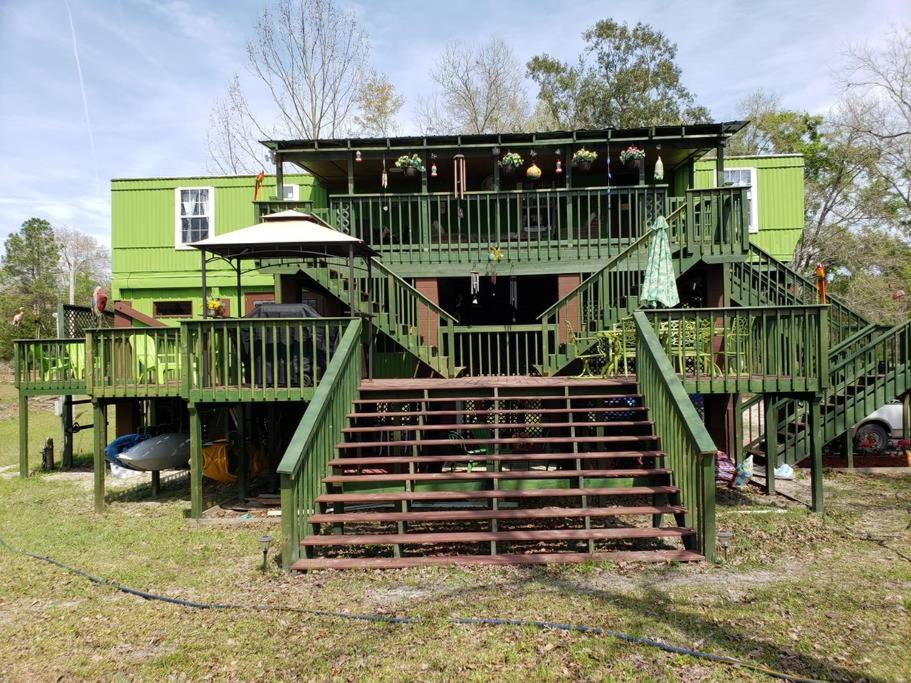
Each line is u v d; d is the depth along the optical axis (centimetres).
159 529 813
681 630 482
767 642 462
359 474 752
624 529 669
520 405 1017
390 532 753
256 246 930
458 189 1445
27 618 529
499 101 3481
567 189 1209
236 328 866
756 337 852
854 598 542
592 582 584
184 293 1590
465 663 438
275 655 454
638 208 1198
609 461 903
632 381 849
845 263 3039
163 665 444
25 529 822
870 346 1024
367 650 458
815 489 852
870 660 434
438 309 1000
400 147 1242
